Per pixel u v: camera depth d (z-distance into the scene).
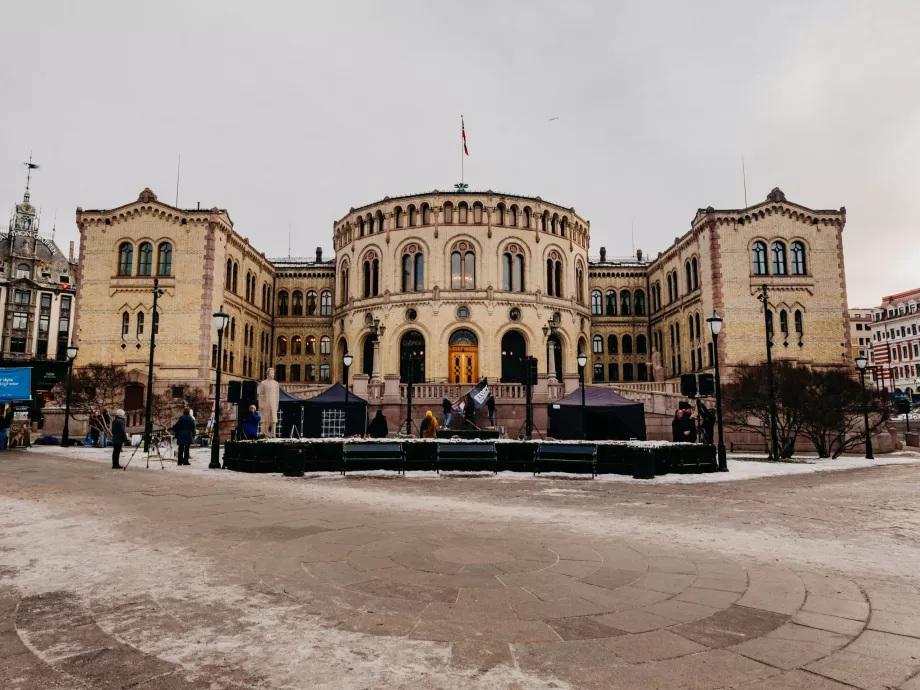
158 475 19.30
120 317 48.66
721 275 49.25
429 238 51.53
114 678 4.84
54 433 37.88
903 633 5.91
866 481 19.69
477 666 5.12
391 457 20.98
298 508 12.93
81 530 10.41
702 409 28.12
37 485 16.05
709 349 49.94
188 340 47.97
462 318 50.12
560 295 55.09
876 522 12.00
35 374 38.41
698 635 5.84
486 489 16.77
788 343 48.56
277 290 64.81
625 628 6.02
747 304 48.84
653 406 37.59
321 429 33.53
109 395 38.44
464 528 10.86
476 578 7.68
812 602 6.84
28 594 6.96
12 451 29.03
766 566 8.45
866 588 7.41
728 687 4.75
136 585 7.34
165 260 49.41
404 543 9.59
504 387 36.50
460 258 51.62
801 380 31.09
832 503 14.61
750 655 5.37
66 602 6.70
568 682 4.83
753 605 6.73
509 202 52.72
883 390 33.81
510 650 5.47
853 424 36.53
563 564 8.40
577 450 20.66
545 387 36.38
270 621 6.16
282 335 63.88
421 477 19.61
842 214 50.12
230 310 52.50
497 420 35.97
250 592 7.10
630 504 14.20
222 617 6.27
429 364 49.72
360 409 33.94
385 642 5.63
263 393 28.98
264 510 12.62
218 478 18.70
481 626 6.05
